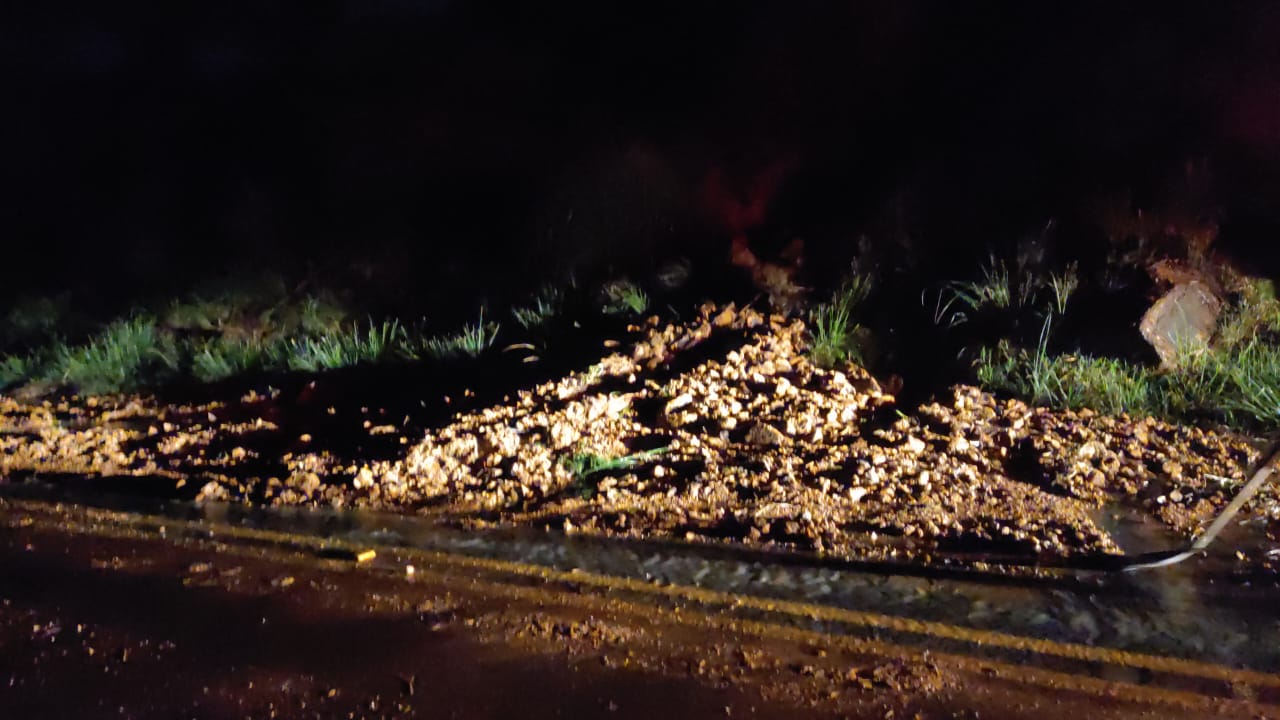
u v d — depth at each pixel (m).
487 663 4.03
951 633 4.10
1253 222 7.84
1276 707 3.53
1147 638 4.00
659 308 8.31
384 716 3.67
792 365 7.22
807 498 5.52
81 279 12.79
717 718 3.57
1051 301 7.30
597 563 4.94
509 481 6.11
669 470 6.03
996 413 6.37
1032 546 4.84
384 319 9.95
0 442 7.71
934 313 7.63
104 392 9.49
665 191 9.44
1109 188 8.02
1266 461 4.89
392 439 7.01
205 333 10.53
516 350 8.35
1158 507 5.21
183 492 6.42
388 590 4.77
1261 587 4.36
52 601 4.77
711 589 4.59
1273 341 6.83
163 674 4.04
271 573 5.05
